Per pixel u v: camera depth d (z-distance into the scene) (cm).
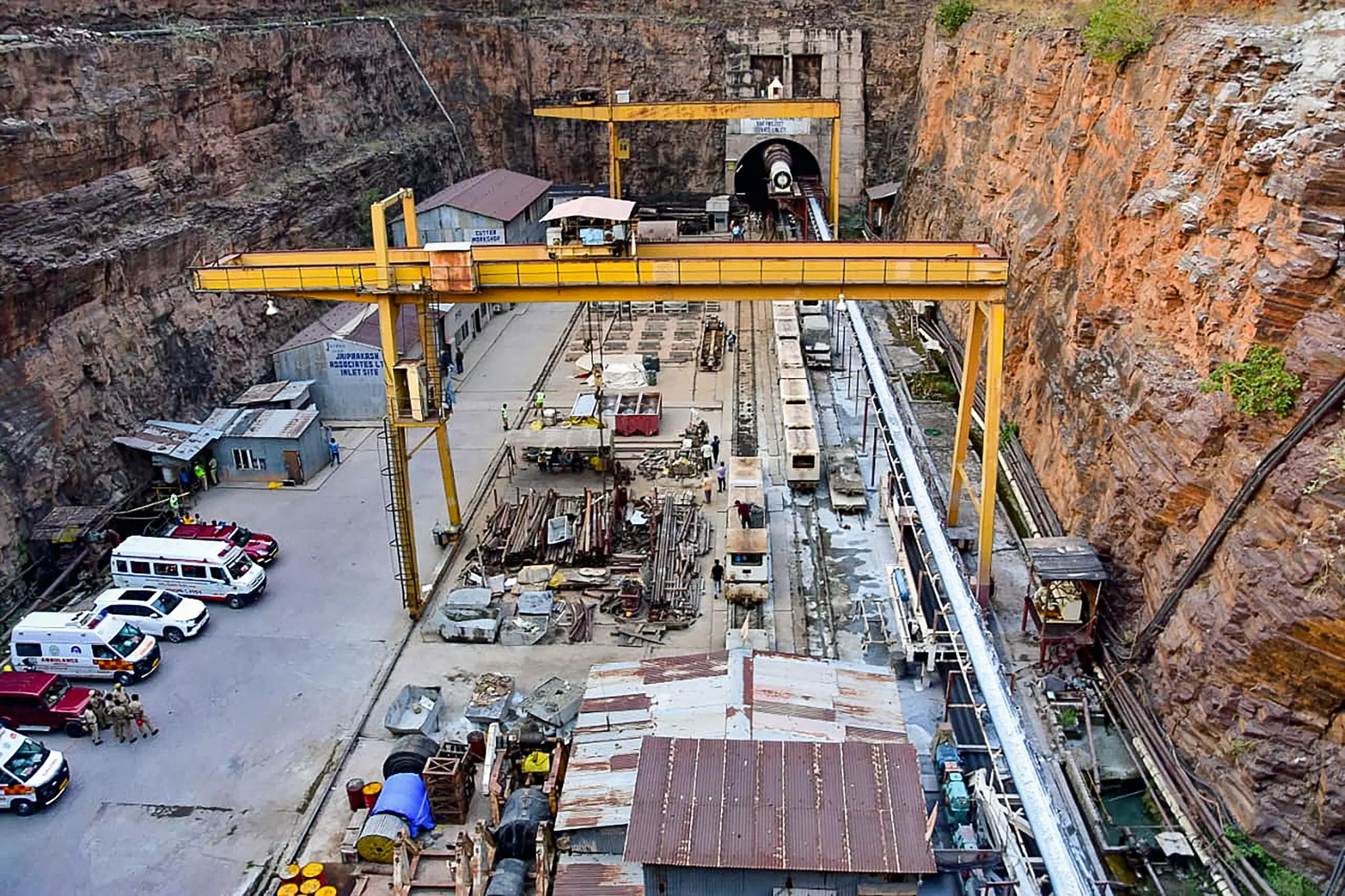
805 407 4519
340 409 5059
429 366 3500
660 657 3036
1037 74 4750
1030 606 3198
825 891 1986
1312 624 2288
